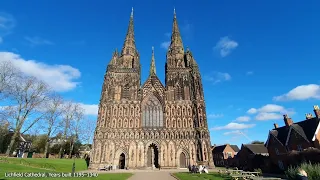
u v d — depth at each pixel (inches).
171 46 4008.4
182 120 3196.4
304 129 2100.1
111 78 3405.5
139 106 3255.4
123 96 3329.2
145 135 3070.9
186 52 3885.3
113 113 3179.1
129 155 2945.4
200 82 3442.4
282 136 2345.0
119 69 3513.8
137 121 3157.0
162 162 2925.7
